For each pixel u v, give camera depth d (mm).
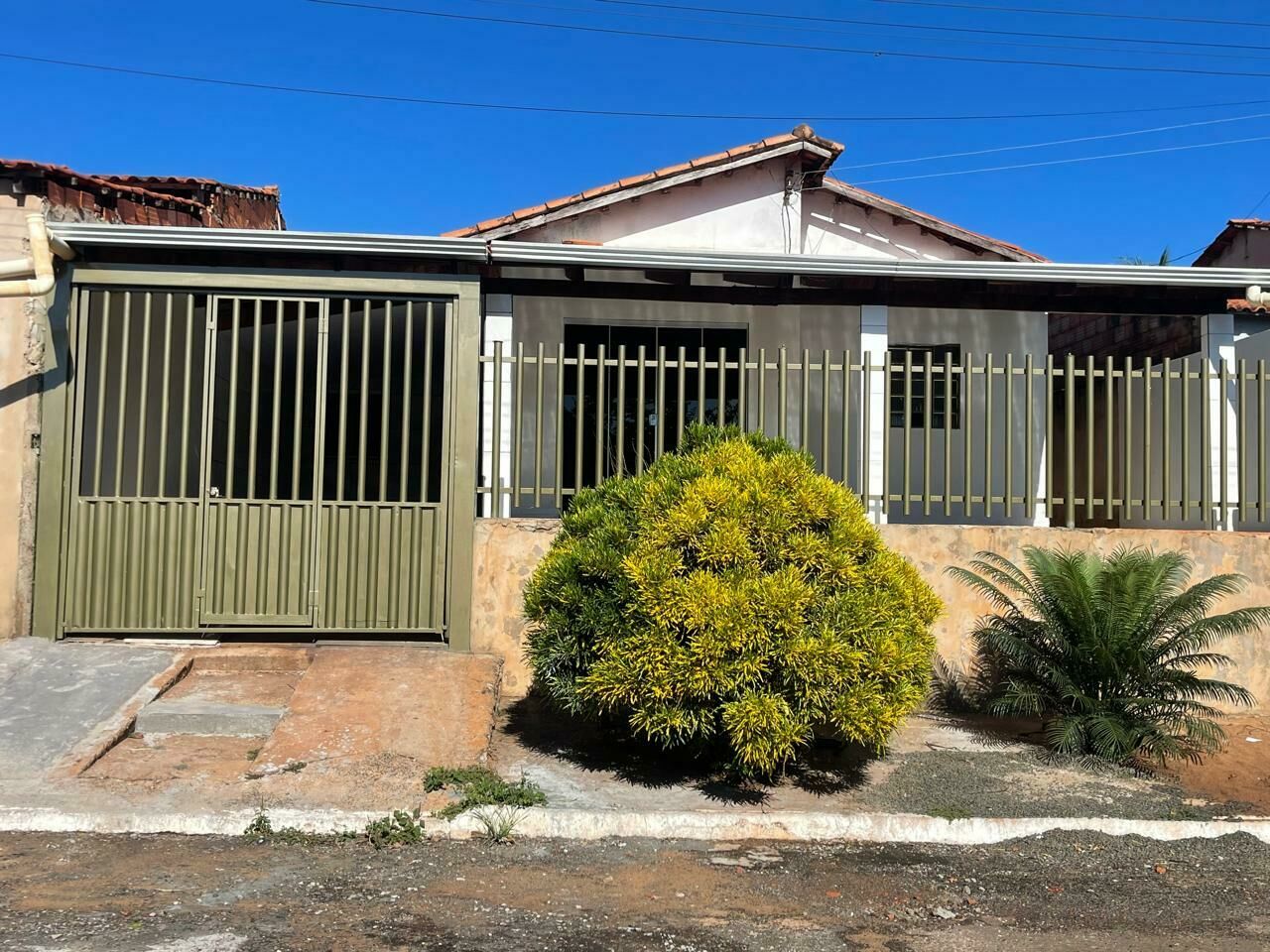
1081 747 6367
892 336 10656
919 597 5859
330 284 7453
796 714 5227
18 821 4793
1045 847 4992
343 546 7387
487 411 7926
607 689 5320
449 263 7590
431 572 7441
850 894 4352
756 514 5480
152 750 5867
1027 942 3891
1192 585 7633
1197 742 6355
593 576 5625
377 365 8078
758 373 7598
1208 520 7859
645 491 5758
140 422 7273
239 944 3623
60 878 4227
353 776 5391
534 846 4859
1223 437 7906
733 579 5289
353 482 7766
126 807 4934
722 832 5051
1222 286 8156
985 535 7637
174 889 4152
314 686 6523
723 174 11438
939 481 10539
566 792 5480
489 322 8344
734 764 5562
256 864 4477
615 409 10367
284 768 5461
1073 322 12781
